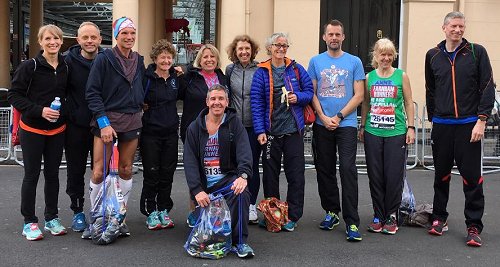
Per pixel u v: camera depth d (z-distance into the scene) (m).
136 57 5.45
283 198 7.40
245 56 5.89
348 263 4.85
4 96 15.44
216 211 4.95
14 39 21.83
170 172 5.77
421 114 10.89
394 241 5.53
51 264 4.70
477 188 5.45
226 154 5.10
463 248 5.32
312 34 11.70
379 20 12.34
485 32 11.92
